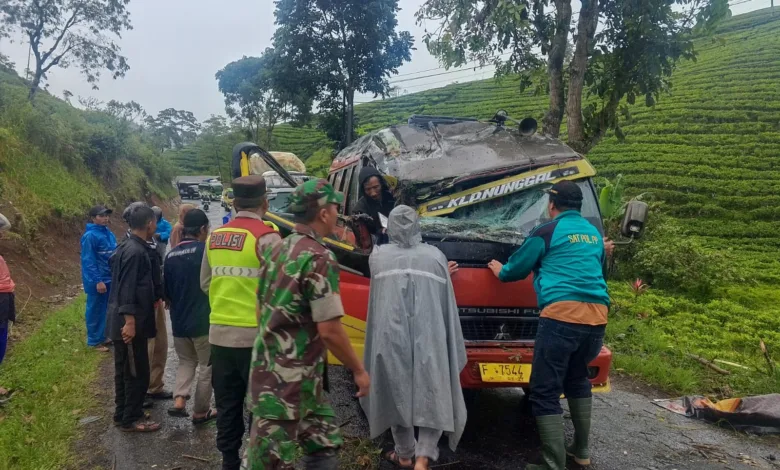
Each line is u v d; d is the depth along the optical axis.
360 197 5.50
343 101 21.00
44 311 9.88
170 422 5.17
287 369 2.99
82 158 21.84
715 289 13.37
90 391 5.84
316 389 3.07
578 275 4.11
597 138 9.91
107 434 4.87
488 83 59.81
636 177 29.20
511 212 5.13
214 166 79.00
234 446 3.93
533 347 4.56
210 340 3.93
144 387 4.91
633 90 9.74
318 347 3.08
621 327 8.61
